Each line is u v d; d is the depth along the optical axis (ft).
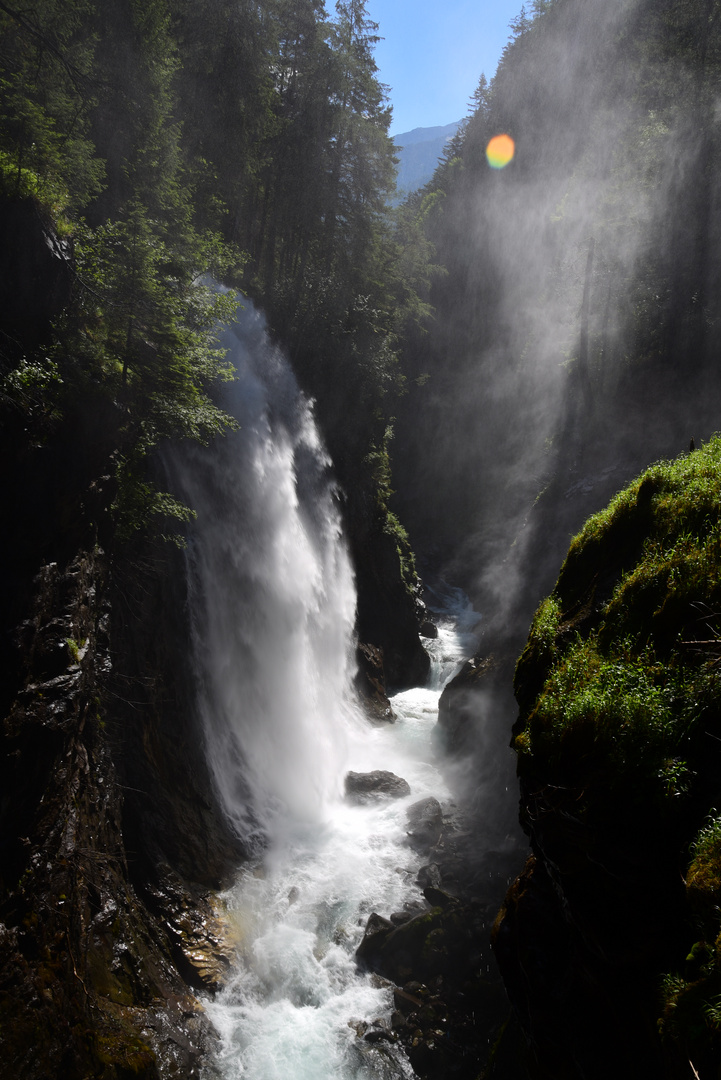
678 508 25.94
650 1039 15.19
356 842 62.23
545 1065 19.26
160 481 61.57
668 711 17.98
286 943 49.06
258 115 98.84
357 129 118.32
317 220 120.88
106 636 48.42
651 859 16.52
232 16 94.02
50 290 44.93
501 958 22.77
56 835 38.17
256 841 59.00
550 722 21.83
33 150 49.01
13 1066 30.27
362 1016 44.04
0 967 31.94
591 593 27.76
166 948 45.50
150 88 66.44
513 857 58.75
